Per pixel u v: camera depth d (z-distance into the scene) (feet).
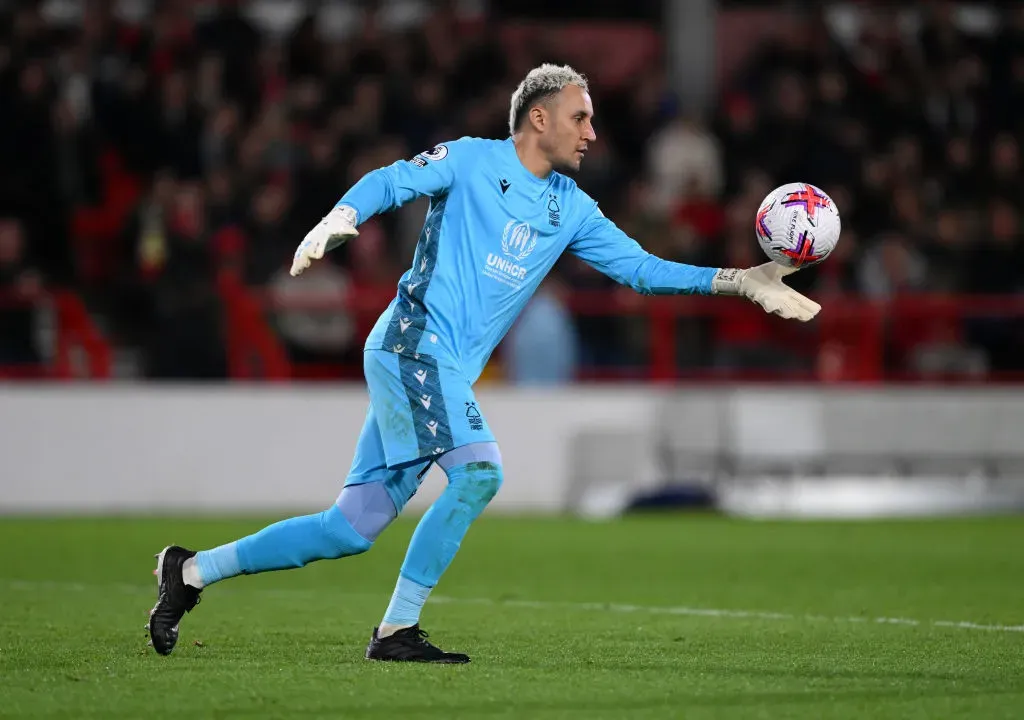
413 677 65.41
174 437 178.29
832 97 234.38
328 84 229.25
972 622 89.56
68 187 216.74
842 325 203.62
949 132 245.45
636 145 238.89
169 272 188.96
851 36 259.80
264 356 189.98
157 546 138.62
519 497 184.03
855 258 215.72
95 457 177.37
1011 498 191.21
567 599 103.45
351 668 67.92
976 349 212.23
